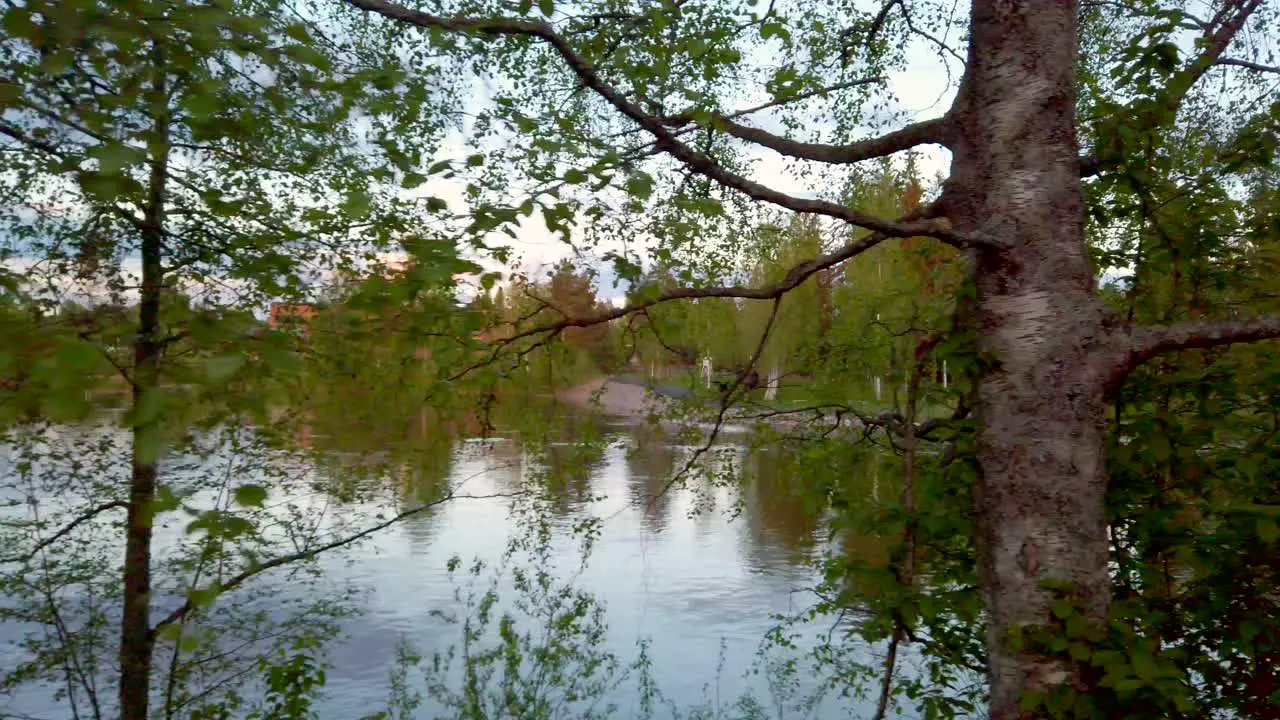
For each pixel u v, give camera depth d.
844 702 9.10
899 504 3.84
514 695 9.15
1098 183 4.42
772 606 13.30
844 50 6.44
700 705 9.56
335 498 8.06
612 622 12.52
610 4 4.48
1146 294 4.47
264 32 2.39
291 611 8.52
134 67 2.32
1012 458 3.34
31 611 7.69
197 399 1.89
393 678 9.52
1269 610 3.54
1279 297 4.38
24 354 1.59
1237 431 4.07
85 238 5.60
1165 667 2.78
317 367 3.28
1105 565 3.27
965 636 4.51
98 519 8.23
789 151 4.25
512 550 9.69
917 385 4.25
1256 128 4.25
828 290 6.18
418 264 2.44
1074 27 3.53
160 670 7.81
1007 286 3.41
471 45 4.44
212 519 1.93
